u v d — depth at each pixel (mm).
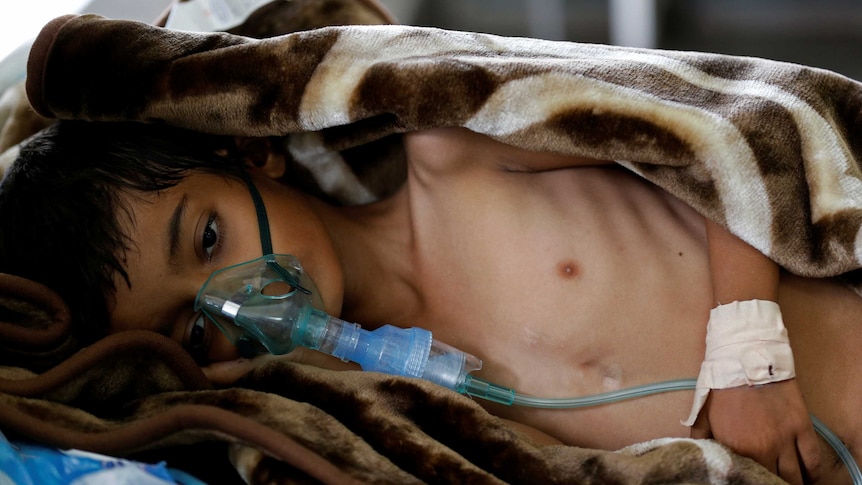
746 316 1100
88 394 1079
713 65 1207
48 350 1082
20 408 984
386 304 1339
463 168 1265
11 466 898
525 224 1249
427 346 1169
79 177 1148
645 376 1204
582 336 1221
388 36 1206
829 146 1146
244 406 1034
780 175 1116
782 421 1065
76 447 957
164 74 1197
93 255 1119
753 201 1110
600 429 1220
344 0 1618
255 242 1190
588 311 1218
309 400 1103
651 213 1257
